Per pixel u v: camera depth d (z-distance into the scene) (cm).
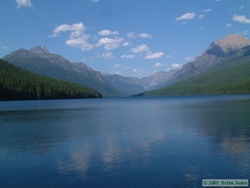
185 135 4378
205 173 2522
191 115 7625
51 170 2698
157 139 4103
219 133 4450
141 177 2458
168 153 3238
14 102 18212
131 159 3020
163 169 2658
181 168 2673
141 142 3903
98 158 3081
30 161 3019
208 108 10094
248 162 2814
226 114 7481
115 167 2748
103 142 3950
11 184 2370
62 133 4812
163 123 5978
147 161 2930
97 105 15000
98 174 2556
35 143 3944
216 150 3319
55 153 3344
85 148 3581
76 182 2378
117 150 3444
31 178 2497
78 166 2806
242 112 7956
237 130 4706
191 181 2344
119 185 2294
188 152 3256
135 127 5447
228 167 2672
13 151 3472
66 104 15712
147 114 8519
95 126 5700
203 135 4316
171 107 11819
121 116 7962
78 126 5731
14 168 2784
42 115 8406
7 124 6159
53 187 2288
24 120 6969
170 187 2230
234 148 3397
